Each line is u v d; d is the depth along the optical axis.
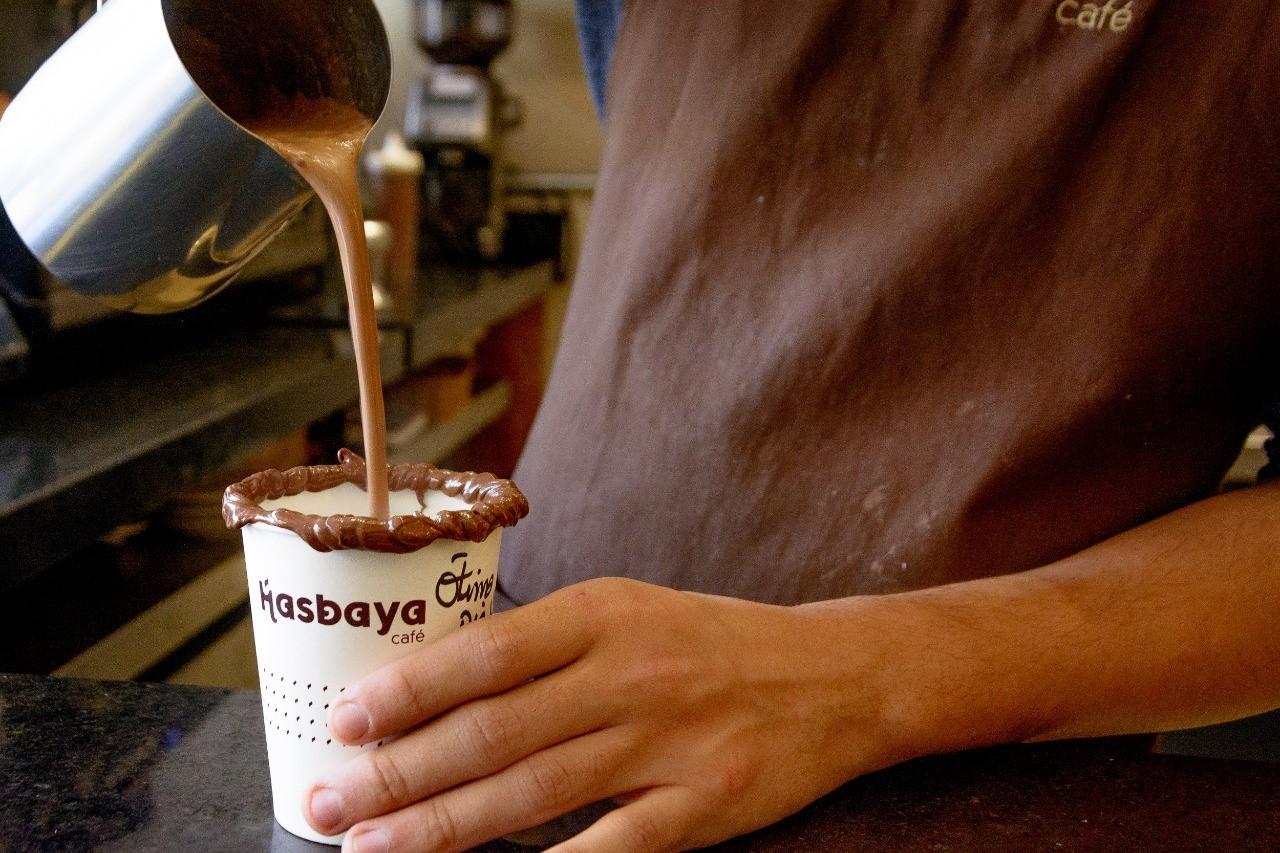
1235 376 0.67
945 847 0.51
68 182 0.55
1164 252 0.64
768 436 0.69
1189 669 0.58
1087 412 0.65
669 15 0.73
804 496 0.69
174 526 1.23
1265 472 0.71
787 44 0.69
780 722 0.52
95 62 0.53
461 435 2.09
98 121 0.53
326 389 1.34
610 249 0.76
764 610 0.54
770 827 0.52
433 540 0.48
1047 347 0.66
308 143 0.54
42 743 0.55
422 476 0.54
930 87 0.68
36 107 0.55
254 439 1.15
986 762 0.57
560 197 2.84
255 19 0.54
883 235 0.68
